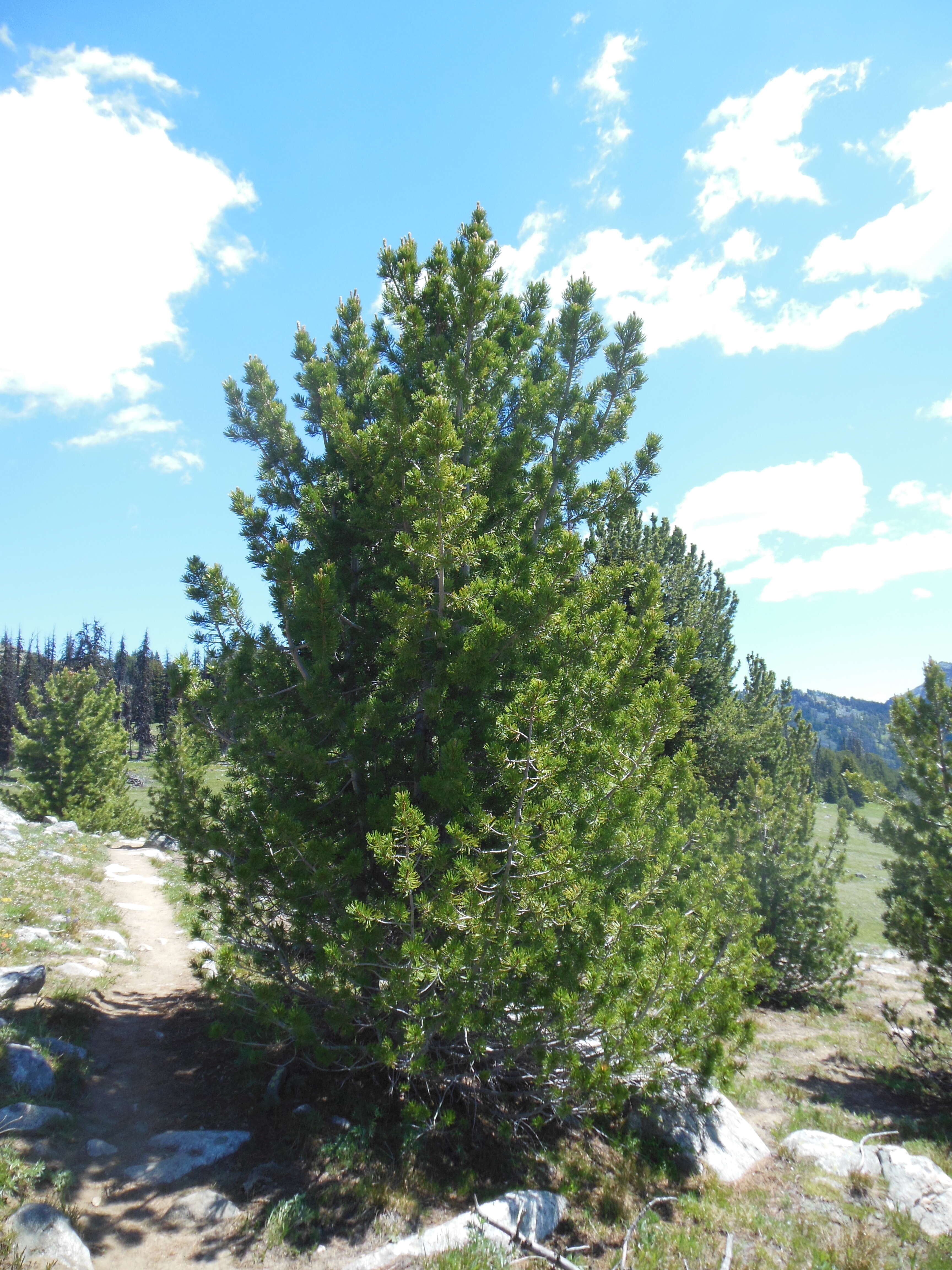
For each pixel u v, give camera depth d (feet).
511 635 24.18
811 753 75.97
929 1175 25.34
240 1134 22.91
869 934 90.12
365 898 25.53
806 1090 36.27
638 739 24.67
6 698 239.91
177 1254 17.44
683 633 25.94
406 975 21.34
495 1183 22.67
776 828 59.06
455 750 22.21
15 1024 26.63
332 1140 23.12
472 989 20.90
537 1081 21.06
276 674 27.86
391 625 25.05
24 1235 16.12
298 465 32.94
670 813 30.60
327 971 22.34
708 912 28.86
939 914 36.99
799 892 55.98
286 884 23.34
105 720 99.35
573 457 31.81
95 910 49.08
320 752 24.16
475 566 27.48
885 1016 41.73
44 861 59.11
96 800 96.48
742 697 92.94
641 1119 27.81
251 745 25.52
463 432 28.43
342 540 30.48
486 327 32.19
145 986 37.78
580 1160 25.08
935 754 39.06
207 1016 33.78
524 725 22.27
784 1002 54.90
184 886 63.72
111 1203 18.98
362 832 26.09
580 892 22.45
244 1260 17.56
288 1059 27.35
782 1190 25.21
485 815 21.97
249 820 25.13
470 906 21.27
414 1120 22.72
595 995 21.39
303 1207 19.57
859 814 57.11
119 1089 25.45
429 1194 21.33
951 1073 38.01
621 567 30.76
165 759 29.55
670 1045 22.99
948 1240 21.90
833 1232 22.18
